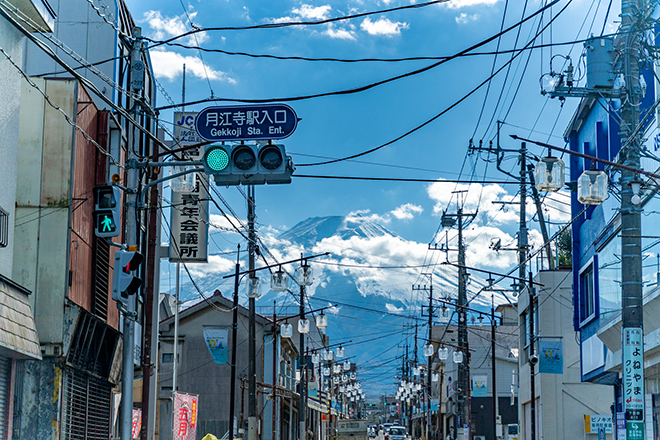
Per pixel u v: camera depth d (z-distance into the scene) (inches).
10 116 924.6
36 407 984.3
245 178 725.3
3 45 904.9
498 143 1328.7
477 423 3486.7
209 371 2628.0
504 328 3700.8
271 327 2731.3
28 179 1031.0
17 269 1004.6
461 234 2436.0
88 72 1390.3
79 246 1074.1
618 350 1257.4
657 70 1043.3
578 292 1594.5
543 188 735.7
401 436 4749.0
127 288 773.9
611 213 1307.8
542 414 2003.0
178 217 1608.0
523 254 2196.1
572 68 921.5
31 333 903.7
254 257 1770.4
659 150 1001.5
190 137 1529.3
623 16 804.0
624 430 749.3
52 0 1397.6
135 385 1959.9
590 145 1467.8
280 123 705.6
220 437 2576.3
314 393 3031.5
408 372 5428.2
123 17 1496.1
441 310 2356.1
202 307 2674.7
